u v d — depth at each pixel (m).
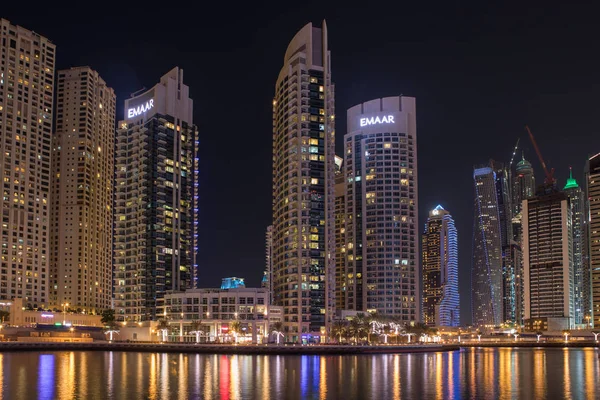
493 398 105.44
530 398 105.50
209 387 115.94
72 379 127.19
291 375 138.12
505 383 127.69
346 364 172.62
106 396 104.00
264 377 133.62
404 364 176.62
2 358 191.50
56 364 166.00
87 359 189.62
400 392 111.62
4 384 118.31
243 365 166.38
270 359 193.38
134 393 107.50
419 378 135.00
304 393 109.38
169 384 119.94
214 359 192.62
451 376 140.88
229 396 105.25
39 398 101.50
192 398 102.62
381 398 104.69
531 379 136.62
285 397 104.81
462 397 106.19
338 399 103.25
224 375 137.25
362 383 124.25
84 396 103.81
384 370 153.38
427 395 108.31
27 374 136.50
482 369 164.50
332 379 130.88
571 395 109.50
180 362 177.75
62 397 102.62
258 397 104.56
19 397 102.44
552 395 109.44
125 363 172.12
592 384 127.00
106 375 135.62
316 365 168.12
